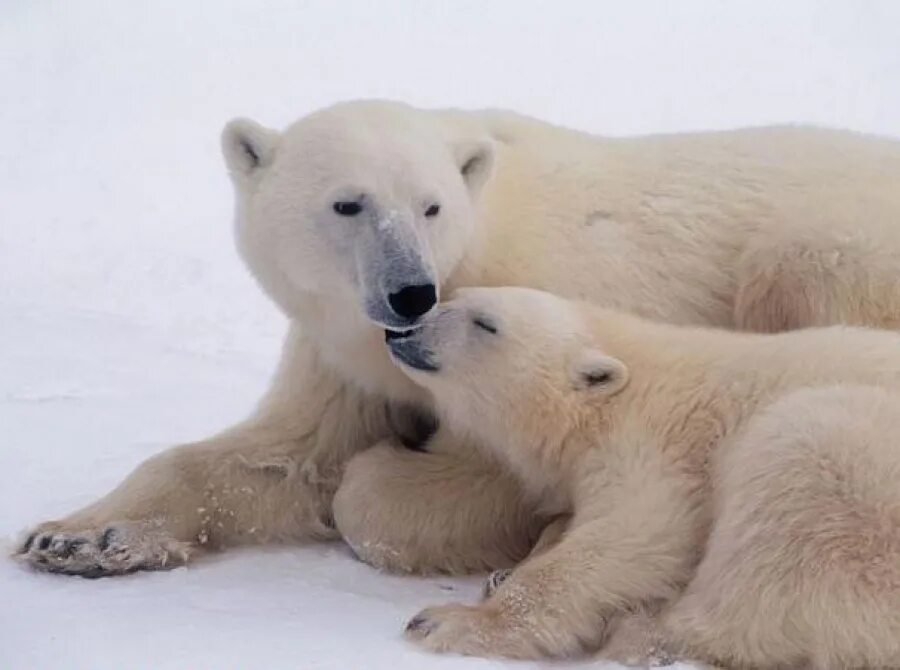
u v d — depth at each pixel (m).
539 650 7.62
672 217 10.34
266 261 9.70
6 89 47.75
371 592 8.85
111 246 27.95
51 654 6.83
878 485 7.17
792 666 7.22
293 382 10.35
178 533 9.47
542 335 9.01
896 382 8.01
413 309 8.67
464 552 9.44
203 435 13.30
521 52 54.34
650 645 7.45
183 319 21.52
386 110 9.79
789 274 10.14
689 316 10.23
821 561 7.11
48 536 8.84
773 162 10.70
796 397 7.81
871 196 10.43
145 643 7.09
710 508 8.03
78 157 38.28
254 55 53.94
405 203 9.13
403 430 10.55
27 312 20.91
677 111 44.53
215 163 37.84
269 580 8.88
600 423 8.76
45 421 13.38
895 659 7.09
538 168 10.28
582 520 8.38
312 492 10.16
